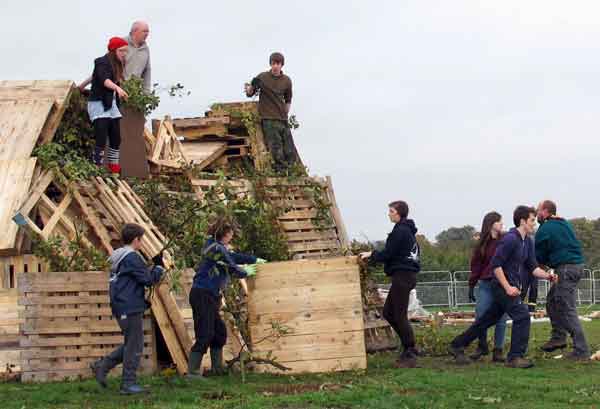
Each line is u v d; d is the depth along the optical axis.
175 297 13.43
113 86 15.34
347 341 13.17
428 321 19.70
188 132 21.02
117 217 14.52
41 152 14.58
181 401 10.61
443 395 10.86
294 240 17.92
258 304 13.20
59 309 12.88
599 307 35.28
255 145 20.08
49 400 10.67
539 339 18.09
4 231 13.75
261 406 10.15
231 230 12.38
